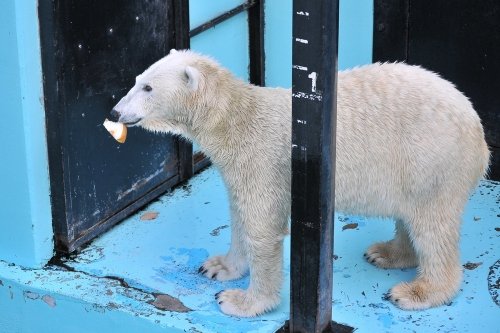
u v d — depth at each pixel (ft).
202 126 13.88
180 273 15.65
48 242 15.94
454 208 13.96
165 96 13.83
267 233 13.85
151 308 14.58
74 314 15.08
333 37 11.79
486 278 15.07
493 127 18.10
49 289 15.17
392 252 15.57
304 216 12.75
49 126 15.34
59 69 14.97
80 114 15.66
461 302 14.44
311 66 11.87
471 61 17.89
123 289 15.14
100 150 16.34
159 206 17.93
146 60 16.97
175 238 16.76
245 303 14.32
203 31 18.80
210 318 14.26
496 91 17.83
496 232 16.44
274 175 13.65
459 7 17.60
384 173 13.75
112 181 16.83
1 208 15.72
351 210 14.17
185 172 18.72
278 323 14.08
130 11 16.28
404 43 18.33
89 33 15.46
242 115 13.76
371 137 13.58
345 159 13.62
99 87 15.96
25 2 14.42
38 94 15.05
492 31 17.44
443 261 14.21
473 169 13.93
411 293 14.34
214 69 13.93
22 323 15.78
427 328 13.84
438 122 13.55
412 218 14.05
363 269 15.51
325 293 13.29
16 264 15.97
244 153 13.70
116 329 14.74
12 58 14.60
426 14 17.92
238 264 15.37
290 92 14.06
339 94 13.69
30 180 15.28
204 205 17.92
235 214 14.96
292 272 13.21
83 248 16.46
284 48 20.26
